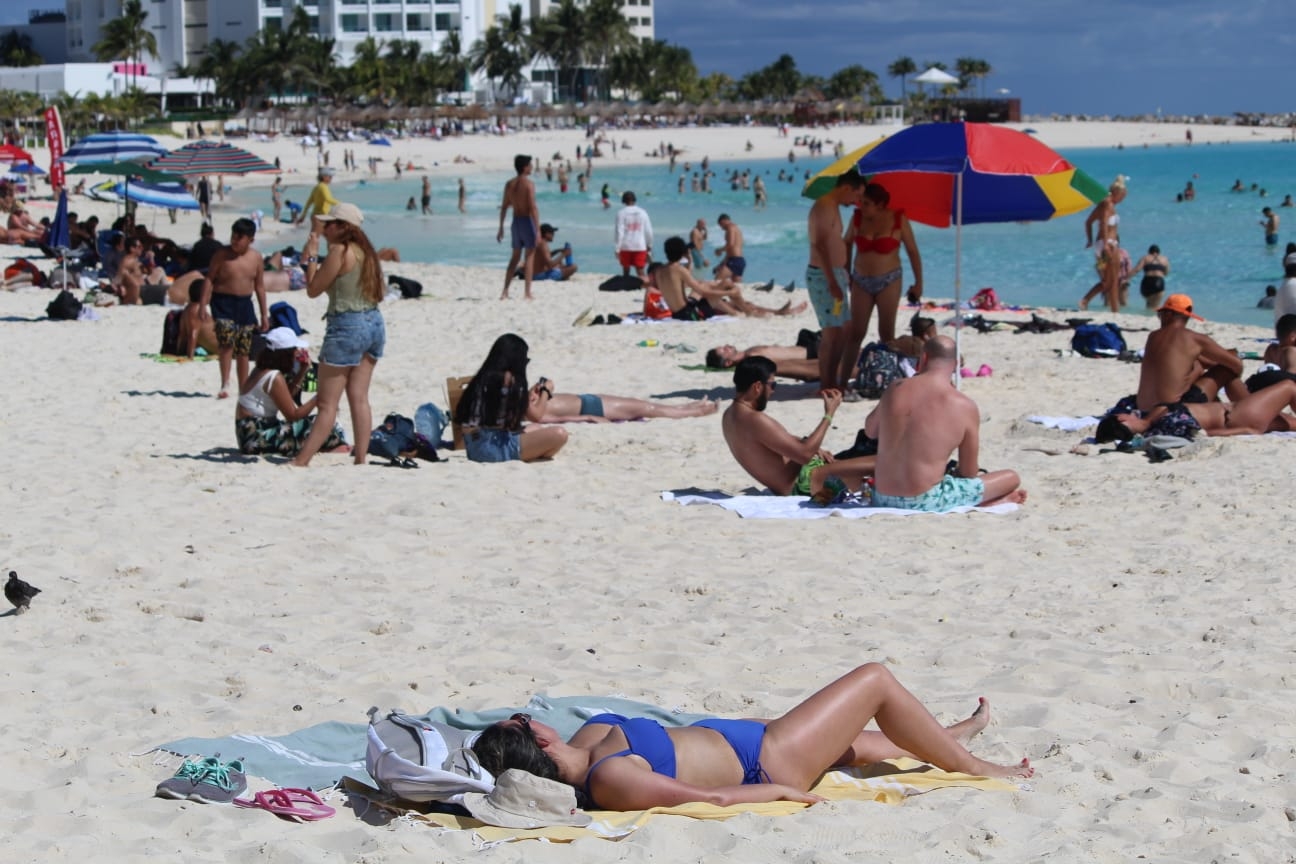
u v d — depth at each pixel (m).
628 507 13.38
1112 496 13.47
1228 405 16.39
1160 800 6.54
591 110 185.00
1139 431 15.84
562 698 7.80
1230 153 173.88
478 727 7.42
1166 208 66.56
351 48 193.50
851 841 6.05
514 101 197.88
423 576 10.98
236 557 11.41
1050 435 16.91
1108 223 30.38
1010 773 6.98
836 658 8.95
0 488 13.88
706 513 13.05
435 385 21.23
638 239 34.50
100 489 13.85
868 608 10.04
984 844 6.05
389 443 15.34
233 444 16.50
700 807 6.25
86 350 24.69
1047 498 13.52
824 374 20.55
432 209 80.25
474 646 9.21
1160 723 7.77
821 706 6.69
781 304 32.75
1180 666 8.59
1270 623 9.40
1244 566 10.85
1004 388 20.70
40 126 133.38
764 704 8.04
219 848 5.90
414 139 163.00
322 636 9.53
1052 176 19.28
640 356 24.50
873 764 7.13
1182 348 16.06
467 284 36.97
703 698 8.14
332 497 13.65
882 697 6.81
